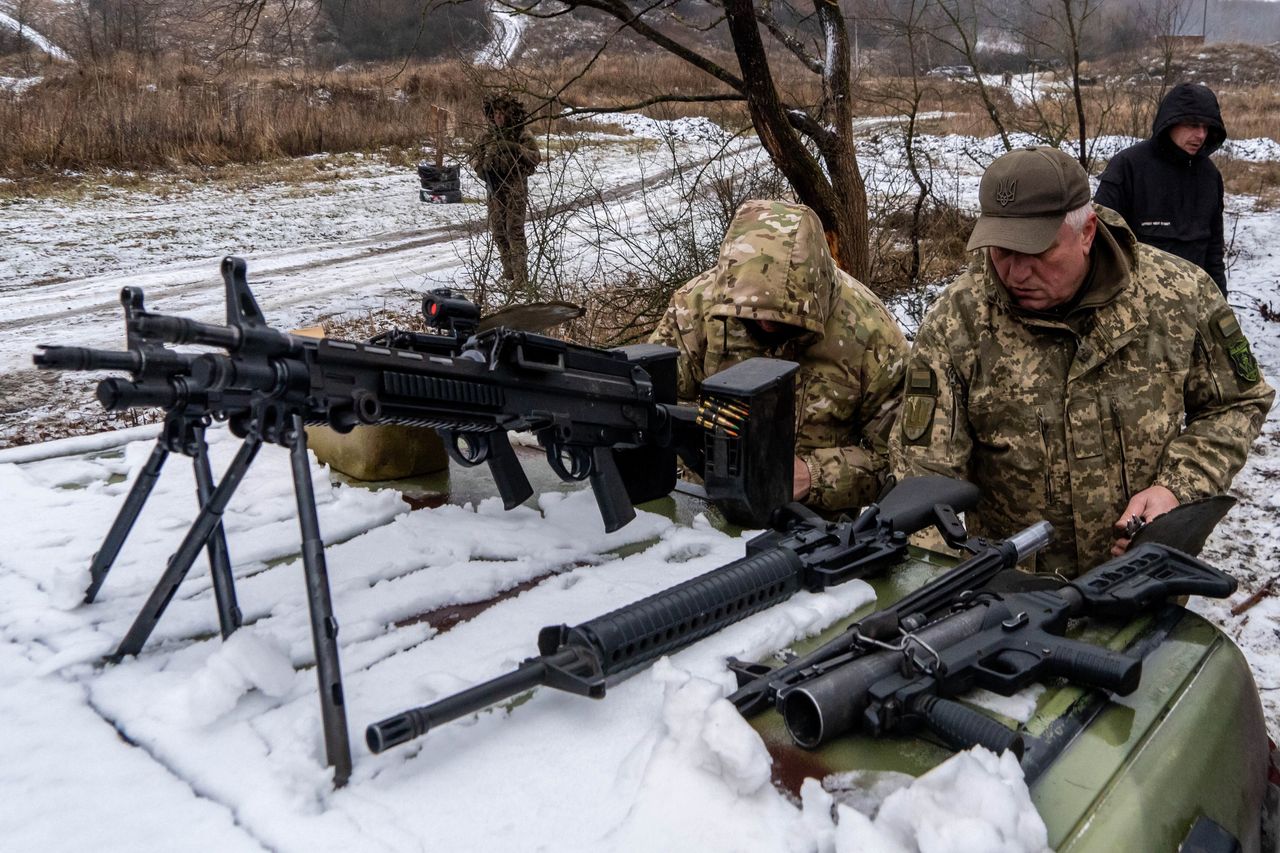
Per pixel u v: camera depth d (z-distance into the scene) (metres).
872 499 2.91
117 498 2.26
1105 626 1.68
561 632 1.46
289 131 18.06
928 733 1.34
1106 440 2.65
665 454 2.33
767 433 2.11
